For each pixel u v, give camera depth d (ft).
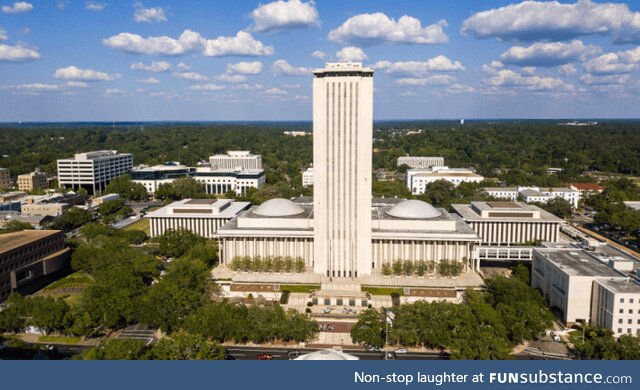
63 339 533.55
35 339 533.96
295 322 519.60
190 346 437.99
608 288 531.91
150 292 577.43
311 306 632.38
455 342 453.17
